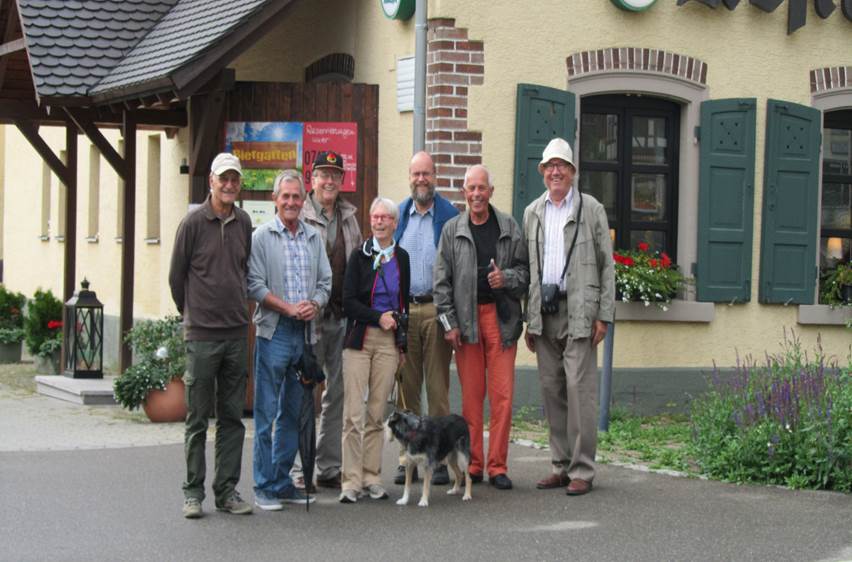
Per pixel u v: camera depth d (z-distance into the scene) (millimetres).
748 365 12344
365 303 8148
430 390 8711
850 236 13844
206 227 7566
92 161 21047
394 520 7547
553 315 8523
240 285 7648
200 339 7547
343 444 8117
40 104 13688
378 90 12492
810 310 13203
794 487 8461
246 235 7707
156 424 11844
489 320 8586
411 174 8742
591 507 7902
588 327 8344
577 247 8430
